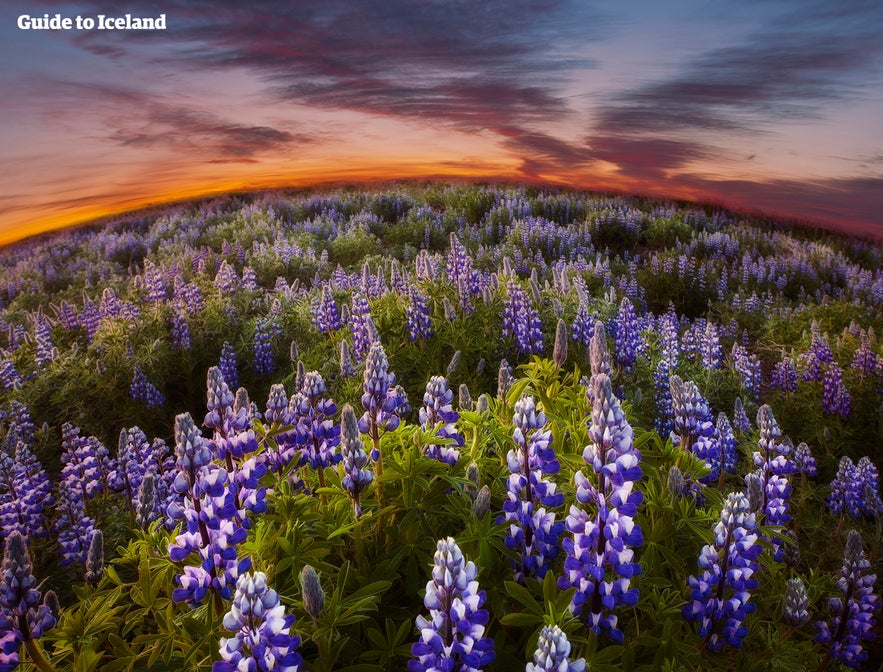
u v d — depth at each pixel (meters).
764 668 3.13
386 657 2.51
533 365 4.87
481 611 2.05
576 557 2.38
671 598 2.89
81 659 2.56
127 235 24.05
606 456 2.38
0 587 2.42
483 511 2.85
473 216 26.77
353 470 2.83
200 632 2.50
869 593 3.52
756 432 6.19
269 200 29.52
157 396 7.99
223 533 2.48
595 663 2.37
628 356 7.58
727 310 15.18
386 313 8.16
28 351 10.15
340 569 2.65
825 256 19.80
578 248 19.94
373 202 28.56
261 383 8.88
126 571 4.23
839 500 5.83
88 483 5.06
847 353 9.94
